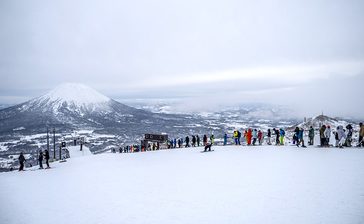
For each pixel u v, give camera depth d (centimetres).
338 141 3116
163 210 1330
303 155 2623
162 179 2019
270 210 1233
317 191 1448
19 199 1733
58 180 2350
